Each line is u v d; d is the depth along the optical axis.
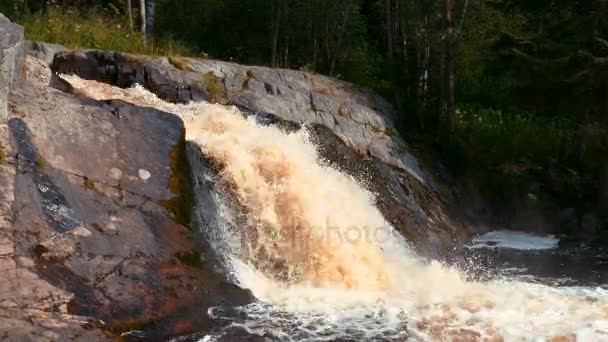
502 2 17.20
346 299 7.08
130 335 5.49
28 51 10.13
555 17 15.26
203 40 18.25
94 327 5.27
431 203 12.77
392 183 12.26
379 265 8.50
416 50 15.98
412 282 8.20
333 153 11.91
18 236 5.82
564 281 9.01
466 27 15.84
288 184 8.70
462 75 18.09
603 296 7.64
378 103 15.06
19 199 6.10
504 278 9.12
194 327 5.82
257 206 8.09
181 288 6.26
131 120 7.64
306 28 17.64
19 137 6.60
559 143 15.76
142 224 6.68
